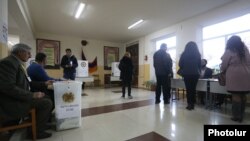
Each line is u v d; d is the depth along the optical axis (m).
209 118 2.77
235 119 2.62
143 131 2.20
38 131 1.95
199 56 3.34
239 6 4.19
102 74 9.28
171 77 4.20
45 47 7.84
